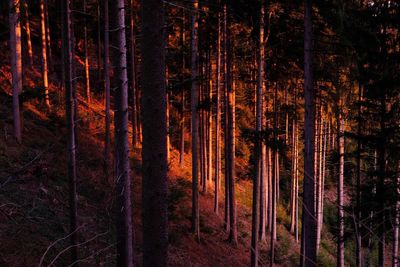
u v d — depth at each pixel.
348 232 14.09
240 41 17.30
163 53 4.24
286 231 27.05
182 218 18.61
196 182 17.70
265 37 15.12
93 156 17.39
